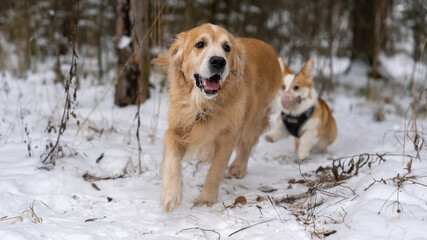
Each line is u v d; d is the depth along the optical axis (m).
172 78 3.39
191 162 4.27
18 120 4.78
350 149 5.34
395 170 2.96
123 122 5.36
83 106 6.13
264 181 3.89
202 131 3.31
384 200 2.47
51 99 6.30
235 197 3.35
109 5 10.96
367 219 2.28
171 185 2.92
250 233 2.49
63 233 2.36
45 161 3.56
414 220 2.20
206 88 2.97
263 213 2.85
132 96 6.19
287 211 2.86
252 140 4.10
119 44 6.00
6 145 3.95
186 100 3.27
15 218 2.54
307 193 3.23
